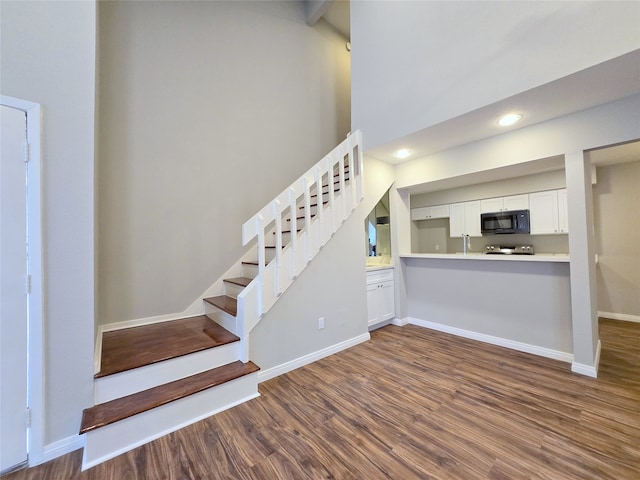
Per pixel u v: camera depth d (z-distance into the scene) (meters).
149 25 2.90
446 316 3.66
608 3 1.72
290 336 2.64
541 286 2.85
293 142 4.12
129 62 2.77
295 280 2.69
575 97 2.16
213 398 1.98
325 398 2.13
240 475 1.44
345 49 5.00
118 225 2.69
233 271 3.41
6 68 1.49
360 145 3.31
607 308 4.16
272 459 1.54
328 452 1.58
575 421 1.79
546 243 4.62
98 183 2.46
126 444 1.64
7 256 1.48
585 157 2.42
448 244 5.78
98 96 2.41
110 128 2.65
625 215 4.02
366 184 3.50
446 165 3.33
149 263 2.86
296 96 4.20
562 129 2.48
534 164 2.78
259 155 3.72
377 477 1.40
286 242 3.29
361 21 3.36
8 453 1.47
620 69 1.80
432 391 2.20
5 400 1.47
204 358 2.17
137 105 2.81
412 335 3.53
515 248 4.90
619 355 2.80
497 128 2.72
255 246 3.58
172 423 1.80
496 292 3.18
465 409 1.95
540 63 1.99
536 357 2.81
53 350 1.60
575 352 2.47
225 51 3.44
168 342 2.29
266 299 2.46
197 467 1.50
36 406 1.54
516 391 2.16
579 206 2.42
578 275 2.45
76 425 1.66
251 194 3.62
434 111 2.63
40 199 1.56
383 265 3.93
